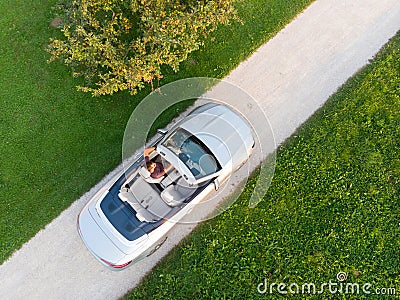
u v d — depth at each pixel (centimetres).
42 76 1111
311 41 1173
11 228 984
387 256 969
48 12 1168
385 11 1203
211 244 970
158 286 941
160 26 908
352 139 1065
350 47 1167
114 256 889
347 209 1004
